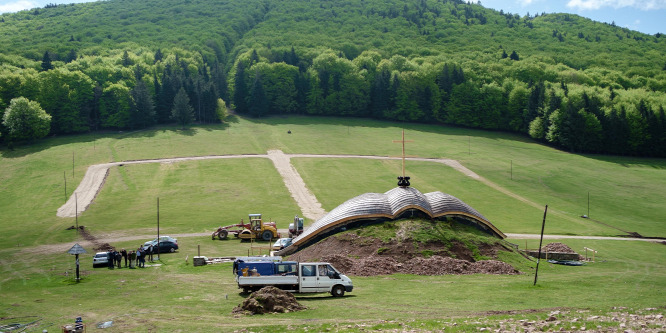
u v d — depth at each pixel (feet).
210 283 141.59
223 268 170.09
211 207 323.98
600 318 88.53
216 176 394.93
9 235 260.01
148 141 502.79
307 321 92.99
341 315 97.76
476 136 592.60
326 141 526.16
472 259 168.35
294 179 392.06
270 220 295.28
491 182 406.82
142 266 178.50
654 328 80.74
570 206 356.79
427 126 641.40
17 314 109.09
